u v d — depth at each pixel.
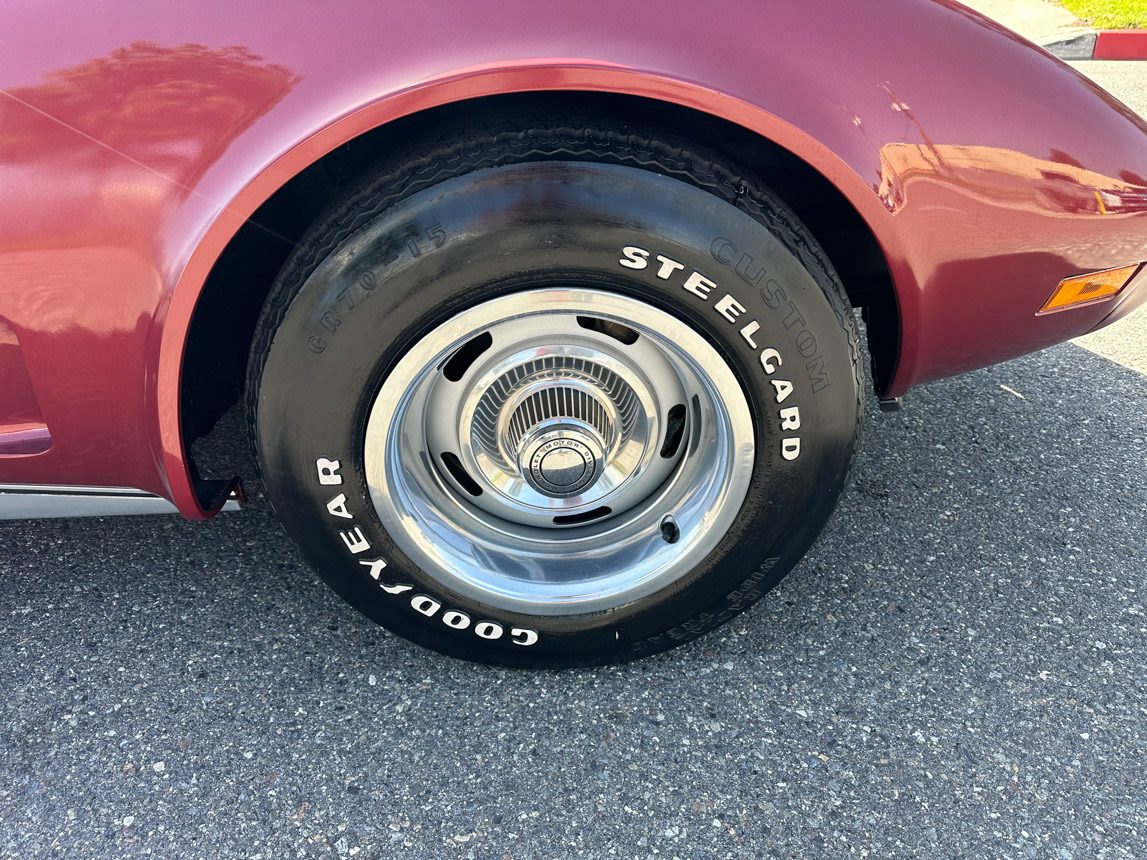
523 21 1.27
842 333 1.48
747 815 1.52
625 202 1.33
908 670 1.79
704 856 1.46
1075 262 1.57
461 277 1.35
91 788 1.58
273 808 1.54
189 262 1.34
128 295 1.38
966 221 1.47
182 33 1.26
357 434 1.47
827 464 1.58
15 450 1.56
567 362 1.55
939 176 1.43
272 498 1.58
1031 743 1.64
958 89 1.44
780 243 1.40
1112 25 6.64
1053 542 2.11
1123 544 2.10
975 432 2.51
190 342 1.63
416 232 1.32
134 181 1.31
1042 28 6.73
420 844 1.48
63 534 2.16
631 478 1.70
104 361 1.44
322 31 1.27
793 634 1.88
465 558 1.67
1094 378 2.76
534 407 1.59
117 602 1.97
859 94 1.38
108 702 1.74
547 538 1.74
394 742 1.66
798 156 1.37
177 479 1.56
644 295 1.39
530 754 1.63
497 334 1.51
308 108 1.28
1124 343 2.97
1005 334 1.67
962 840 1.48
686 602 1.71
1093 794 1.55
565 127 1.35
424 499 1.65
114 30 1.26
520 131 1.34
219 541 2.13
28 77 1.26
